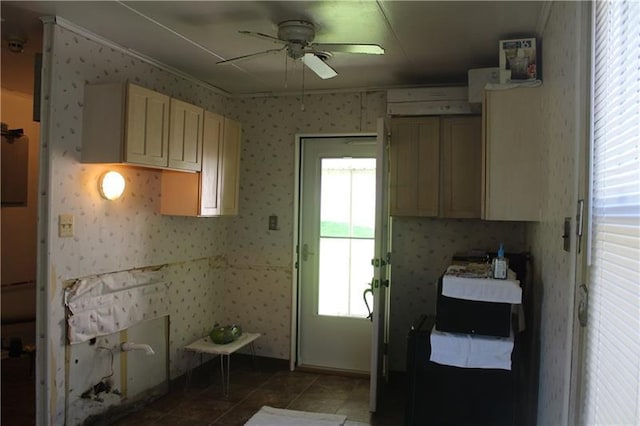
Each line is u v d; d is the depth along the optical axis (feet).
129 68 10.28
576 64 5.19
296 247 13.58
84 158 9.11
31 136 15.08
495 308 7.56
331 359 13.52
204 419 10.13
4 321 14.20
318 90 13.28
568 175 5.62
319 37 9.21
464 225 12.23
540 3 7.45
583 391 4.75
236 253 14.12
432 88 11.39
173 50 10.23
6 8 8.09
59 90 8.63
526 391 8.87
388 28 8.69
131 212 10.44
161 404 10.90
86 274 9.29
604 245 4.20
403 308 12.62
